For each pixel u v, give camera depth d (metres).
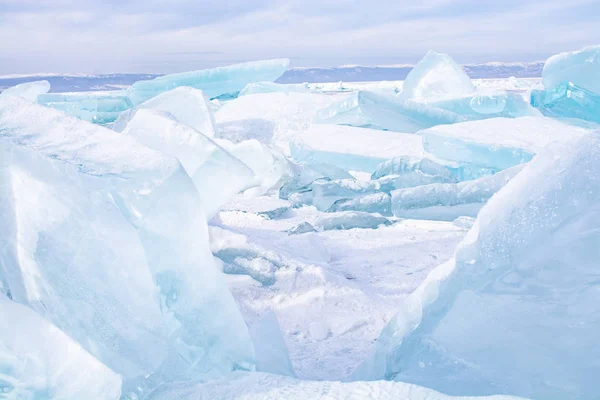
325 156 6.98
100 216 1.61
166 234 1.64
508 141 6.37
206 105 6.94
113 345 1.57
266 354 1.96
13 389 1.37
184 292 1.68
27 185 1.70
